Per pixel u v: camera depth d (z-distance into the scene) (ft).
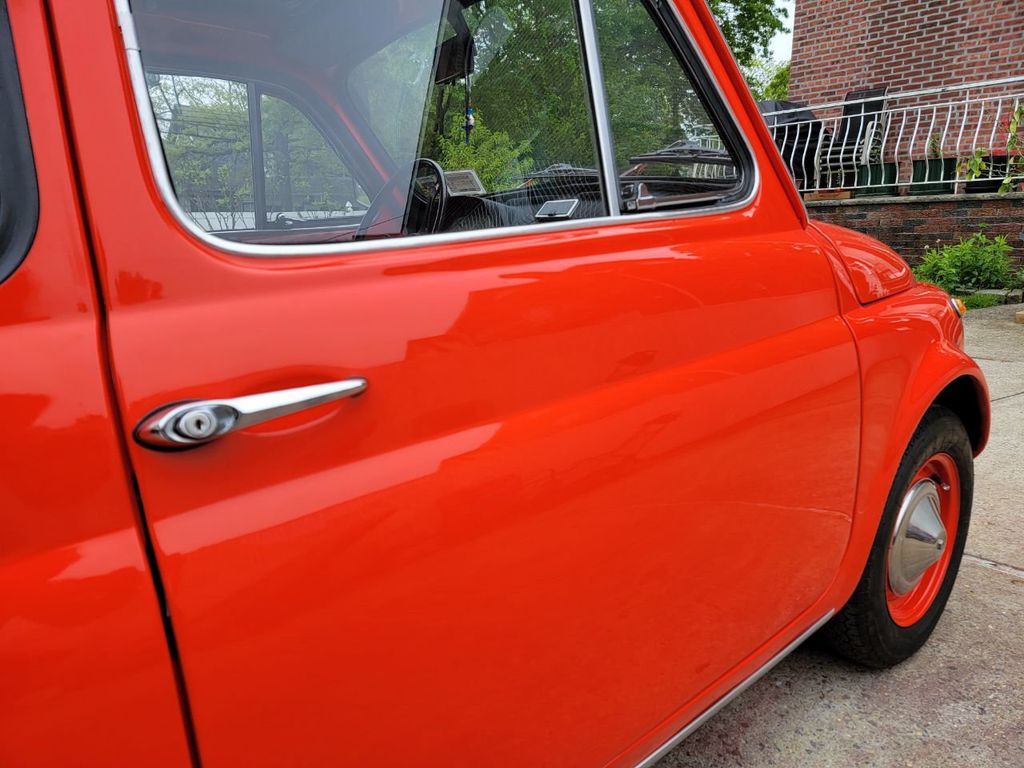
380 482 3.22
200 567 2.77
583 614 4.02
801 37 39.27
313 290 3.18
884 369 6.17
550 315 3.89
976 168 26.53
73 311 2.67
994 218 25.85
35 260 2.64
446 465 3.42
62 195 2.71
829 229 6.48
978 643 8.09
